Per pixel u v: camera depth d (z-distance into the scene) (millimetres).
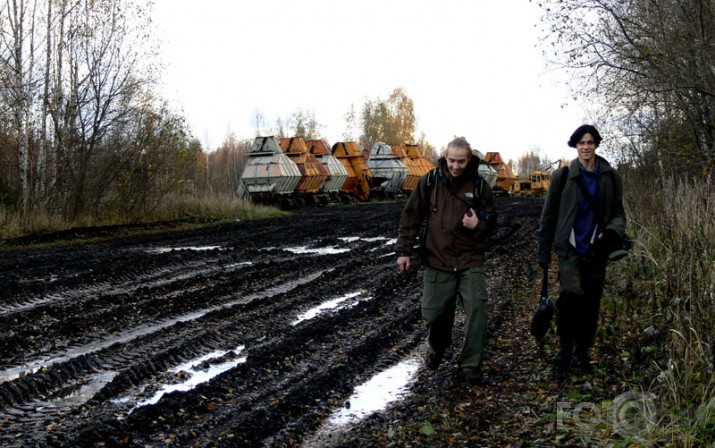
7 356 6621
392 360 6473
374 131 80812
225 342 7219
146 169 22344
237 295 10008
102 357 6566
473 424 4609
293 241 17703
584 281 5539
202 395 5320
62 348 6984
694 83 12586
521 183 65812
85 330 7734
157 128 22500
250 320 8227
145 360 6395
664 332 5863
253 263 13344
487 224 5375
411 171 52312
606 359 5875
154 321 8273
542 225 5672
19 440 4465
